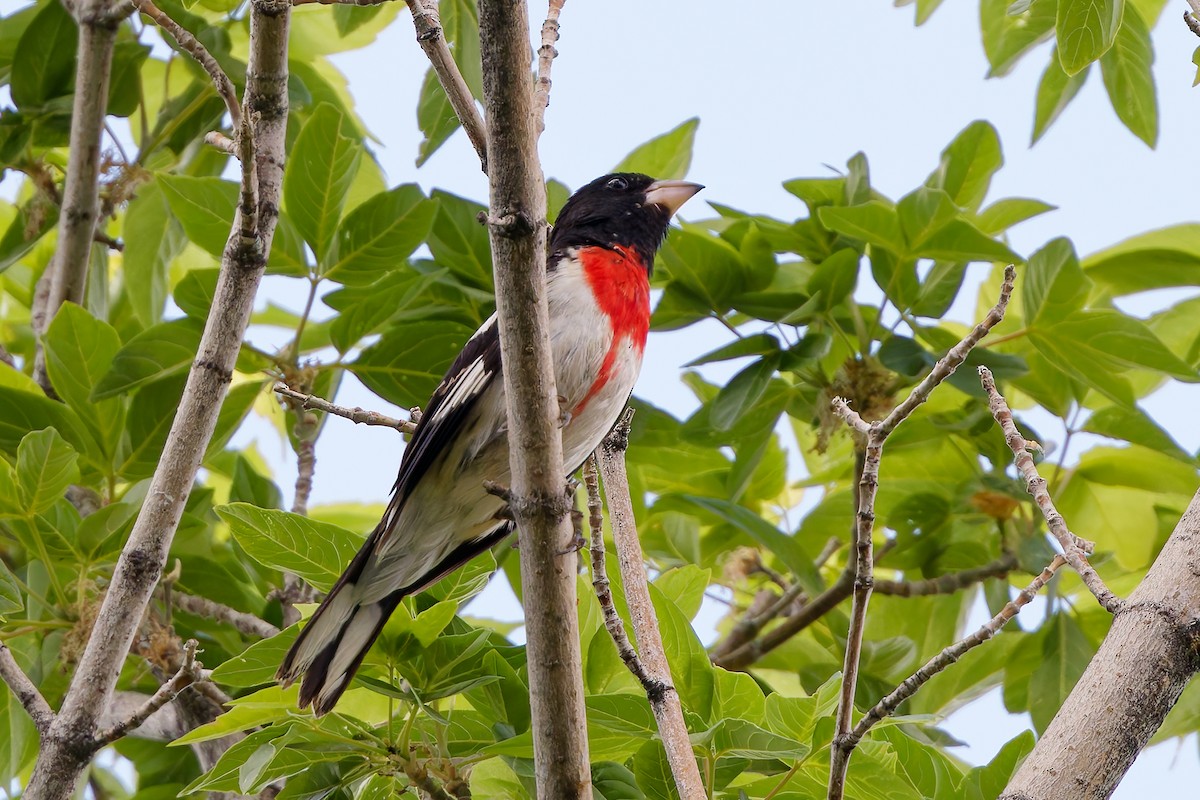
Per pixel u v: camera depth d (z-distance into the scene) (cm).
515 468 576
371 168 1230
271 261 977
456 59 937
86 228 1038
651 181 988
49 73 1130
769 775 733
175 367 966
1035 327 1022
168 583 912
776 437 1228
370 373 1020
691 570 865
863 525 551
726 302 1068
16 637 946
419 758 732
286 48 712
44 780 691
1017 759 733
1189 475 1114
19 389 968
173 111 1169
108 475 987
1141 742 549
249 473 1053
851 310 1056
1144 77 1016
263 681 746
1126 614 569
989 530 1168
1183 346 1181
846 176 1084
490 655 750
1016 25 1089
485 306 1070
